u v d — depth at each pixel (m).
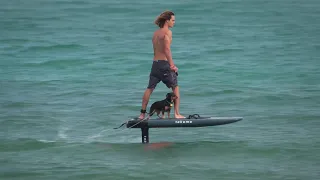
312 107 34.00
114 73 47.00
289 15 88.12
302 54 54.91
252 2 104.50
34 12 95.88
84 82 43.25
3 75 46.22
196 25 77.06
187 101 36.28
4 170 22.80
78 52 57.62
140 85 41.94
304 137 27.59
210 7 96.69
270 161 24.00
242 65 49.53
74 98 37.59
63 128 29.91
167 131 29.27
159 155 24.91
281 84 41.31
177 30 72.88
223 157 24.61
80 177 21.98
